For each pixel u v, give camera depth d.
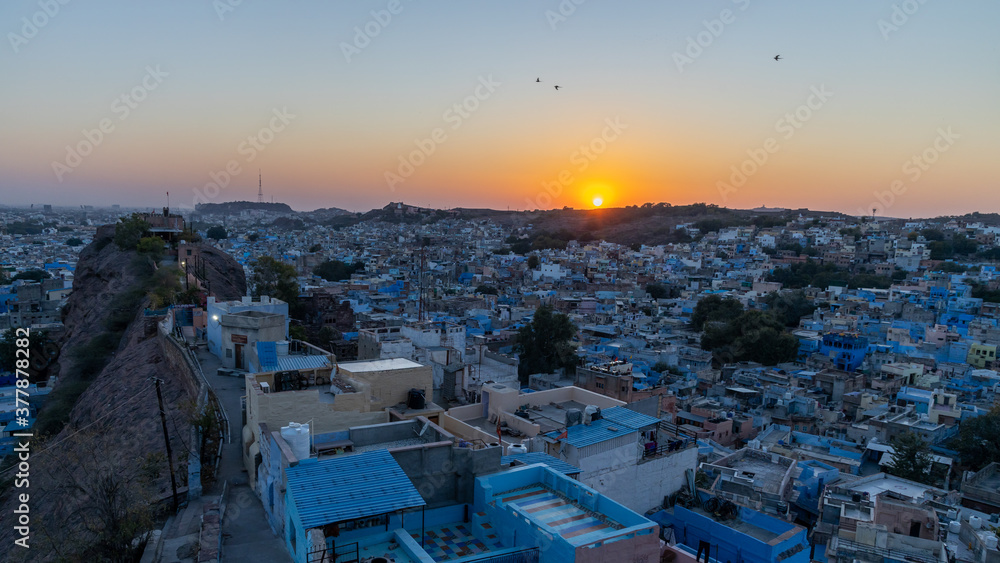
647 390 51.03
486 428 24.92
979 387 62.59
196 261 68.75
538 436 22.98
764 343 77.38
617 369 50.50
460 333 56.41
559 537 13.62
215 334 37.94
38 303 96.12
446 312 90.88
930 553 27.72
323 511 13.73
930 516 29.73
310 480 14.98
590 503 15.66
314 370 23.25
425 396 24.72
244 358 34.47
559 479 16.56
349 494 14.46
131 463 24.86
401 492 14.64
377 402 23.22
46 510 24.12
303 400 20.16
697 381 64.81
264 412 19.75
